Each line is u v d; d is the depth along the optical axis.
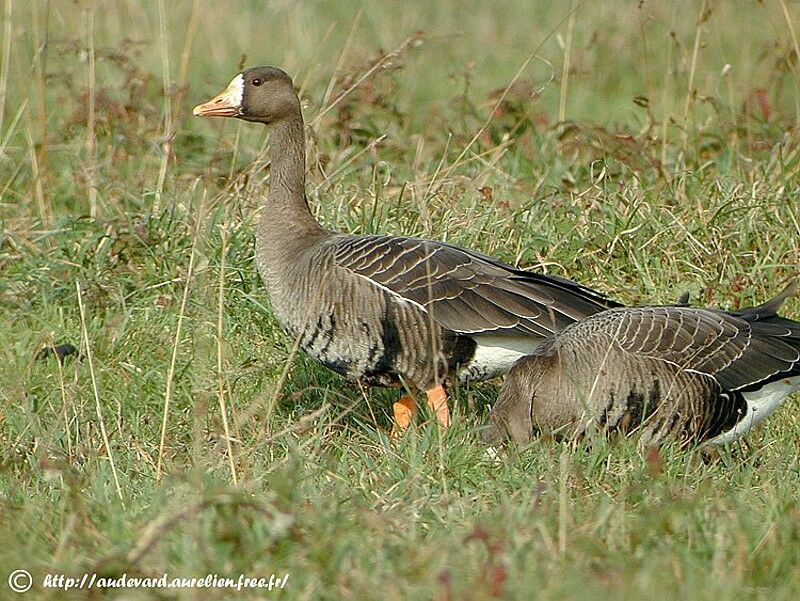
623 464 10.07
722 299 13.17
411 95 20.05
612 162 15.44
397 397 12.52
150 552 7.99
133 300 13.70
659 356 10.73
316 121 15.16
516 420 10.77
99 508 8.88
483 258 11.88
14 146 17.05
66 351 12.58
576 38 22.80
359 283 11.57
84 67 19.55
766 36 21.44
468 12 24.56
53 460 10.01
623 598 7.51
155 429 11.33
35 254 14.26
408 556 8.05
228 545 7.96
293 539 8.09
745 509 8.97
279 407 11.89
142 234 13.98
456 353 11.66
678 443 10.62
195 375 11.65
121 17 21.95
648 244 13.74
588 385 10.66
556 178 15.48
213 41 21.64
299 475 9.69
